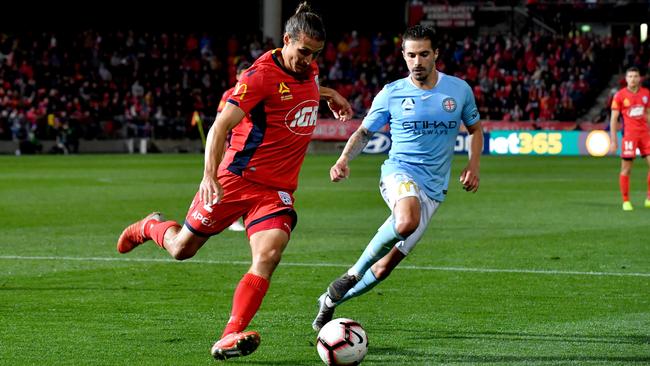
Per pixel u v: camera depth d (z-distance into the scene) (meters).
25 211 33.28
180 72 85.75
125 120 80.50
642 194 41.16
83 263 21.33
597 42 89.44
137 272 20.09
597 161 67.81
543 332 14.50
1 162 63.94
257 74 12.70
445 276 19.72
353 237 26.55
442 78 15.15
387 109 15.23
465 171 15.45
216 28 99.25
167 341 13.84
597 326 14.93
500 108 83.94
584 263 21.52
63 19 92.06
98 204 36.03
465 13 91.06
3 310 15.98
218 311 16.05
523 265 21.22
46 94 79.06
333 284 14.35
